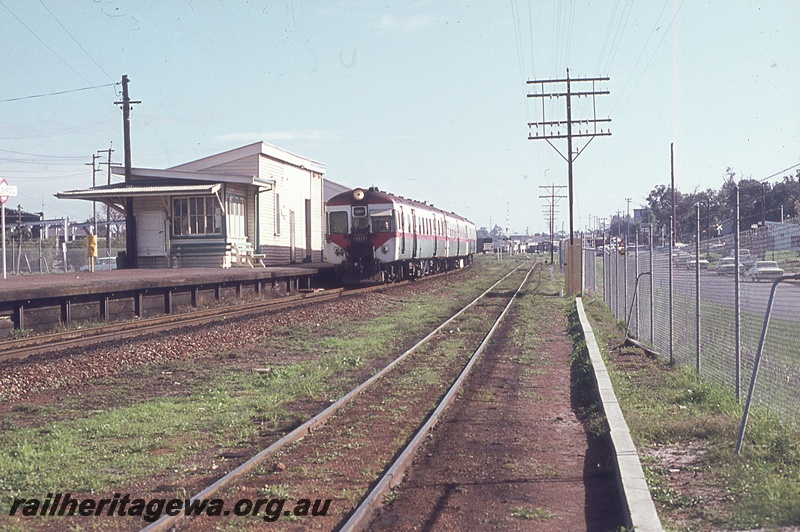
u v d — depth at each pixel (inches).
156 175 1253.1
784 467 262.1
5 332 595.5
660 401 408.8
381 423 366.6
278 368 523.8
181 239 1225.4
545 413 398.6
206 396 430.6
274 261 1392.7
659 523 214.5
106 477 277.9
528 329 799.7
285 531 226.7
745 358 387.9
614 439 308.2
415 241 1459.2
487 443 334.0
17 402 408.5
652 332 623.2
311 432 348.2
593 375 474.9
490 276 2007.9
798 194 1196.5
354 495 258.2
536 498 261.1
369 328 784.9
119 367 506.3
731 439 307.4
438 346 657.6
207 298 908.0
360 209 1302.9
